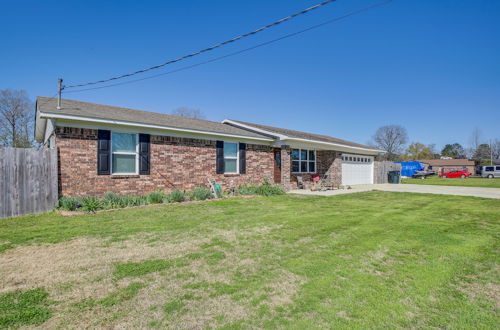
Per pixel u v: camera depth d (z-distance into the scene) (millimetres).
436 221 7191
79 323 2531
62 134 8398
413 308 2865
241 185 13719
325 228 6250
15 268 3801
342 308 2848
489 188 18906
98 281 3432
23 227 6094
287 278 3572
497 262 4191
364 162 22953
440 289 3303
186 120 13789
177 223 6609
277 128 18859
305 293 3166
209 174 12305
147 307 2832
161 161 10680
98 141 9078
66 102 10578
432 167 60875
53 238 5242
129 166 9914
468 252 4641
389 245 5004
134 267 3881
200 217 7344
